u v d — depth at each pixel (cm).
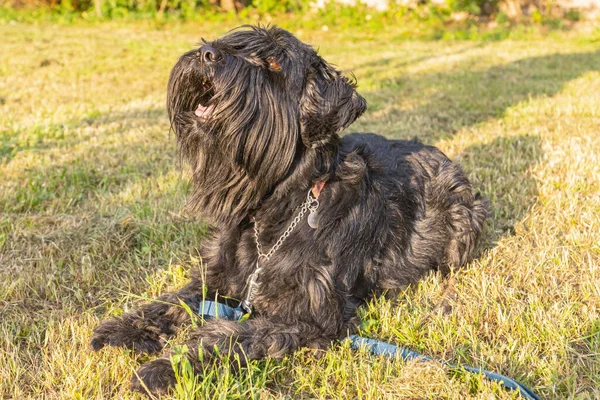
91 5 1142
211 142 206
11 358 203
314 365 206
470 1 1050
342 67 673
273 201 215
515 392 193
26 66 639
